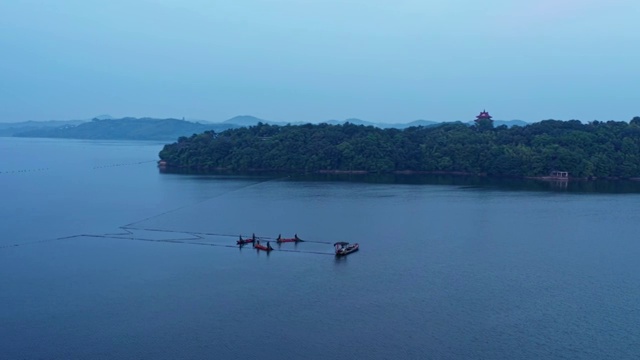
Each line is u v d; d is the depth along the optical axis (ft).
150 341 219.41
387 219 447.83
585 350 214.48
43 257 329.31
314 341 220.43
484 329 231.50
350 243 364.99
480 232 401.49
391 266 315.58
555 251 349.20
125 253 341.21
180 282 286.87
